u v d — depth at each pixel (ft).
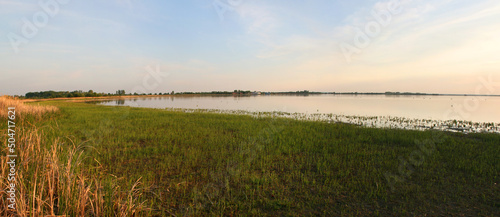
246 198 12.17
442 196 12.70
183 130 30.55
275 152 20.54
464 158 18.71
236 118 44.27
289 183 14.28
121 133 27.30
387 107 80.12
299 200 12.26
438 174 15.61
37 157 12.31
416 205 11.80
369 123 42.22
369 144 23.97
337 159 18.66
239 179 14.70
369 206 11.70
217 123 37.01
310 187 13.76
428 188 13.48
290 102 116.57
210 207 11.34
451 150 21.30
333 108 78.23
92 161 16.79
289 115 55.72
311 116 53.52
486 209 11.46
